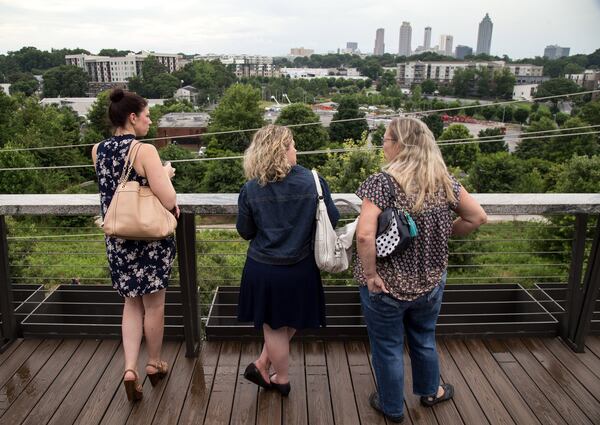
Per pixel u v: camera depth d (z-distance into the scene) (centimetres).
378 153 1241
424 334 201
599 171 1491
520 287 301
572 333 256
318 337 261
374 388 226
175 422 203
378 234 173
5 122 5016
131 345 208
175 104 9312
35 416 206
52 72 11469
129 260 200
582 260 248
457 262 1051
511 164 2670
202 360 246
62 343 259
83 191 2959
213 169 3070
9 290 252
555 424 202
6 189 2575
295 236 188
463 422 204
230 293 288
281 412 210
